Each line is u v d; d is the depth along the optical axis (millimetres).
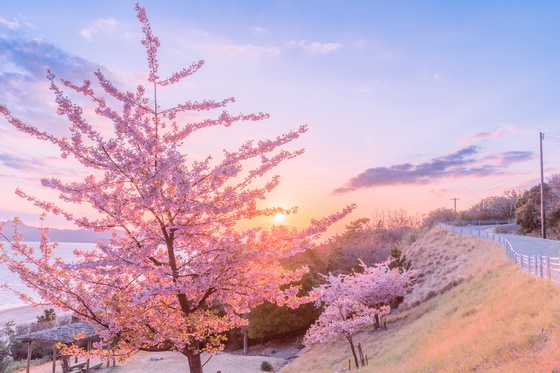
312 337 29422
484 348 13914
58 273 9359
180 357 37719
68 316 48500
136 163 8570
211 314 10242
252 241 9148
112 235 9664
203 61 9758
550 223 54125
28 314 67938
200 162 9188
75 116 8453
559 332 11859
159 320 9398
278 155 9492
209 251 9164
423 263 49188
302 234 9234
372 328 35562
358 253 63375
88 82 8891
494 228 65875
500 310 18031
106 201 8680
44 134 8719
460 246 48156
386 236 81750
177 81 9766
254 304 10195
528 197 59562
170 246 9344
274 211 9625
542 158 48531
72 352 9742
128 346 9383
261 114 9680
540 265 20547
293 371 31688
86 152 8805
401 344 25109
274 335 46406
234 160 9266
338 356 31031
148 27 9516
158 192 8477
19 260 9219
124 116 9305
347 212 9219
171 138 9398
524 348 12266
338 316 30703
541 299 16250
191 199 8953
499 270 28547
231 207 8844
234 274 9273
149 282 9617
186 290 8766
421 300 36531
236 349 45906
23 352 38719
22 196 9172
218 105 9703
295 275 10391
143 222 9406
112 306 9125
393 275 35438
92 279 9445
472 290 28078
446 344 17516
